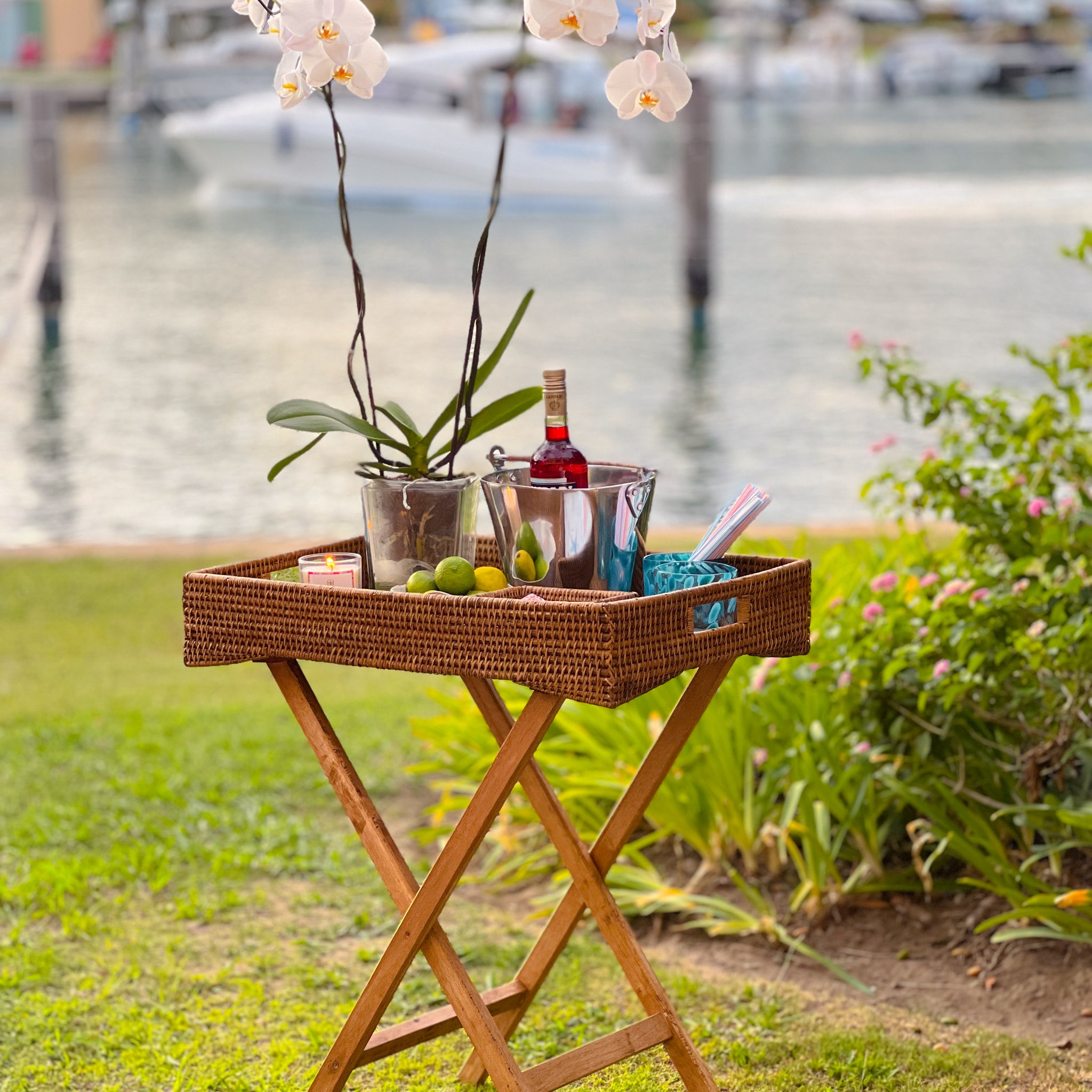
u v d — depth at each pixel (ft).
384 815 16.38
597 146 98.68
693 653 8.62
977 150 146.72
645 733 14.58
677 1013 11.94
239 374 50.62
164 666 21.94
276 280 71.97
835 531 26.89
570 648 8.18
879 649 13.09
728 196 108.37
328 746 9.45
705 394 47.65
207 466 38.52
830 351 54.39
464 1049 11.45
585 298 67.77
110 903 13.98
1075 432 13.93
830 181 118.11
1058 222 89.81
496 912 14.14
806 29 292.81
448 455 9.82
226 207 99.30
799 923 13.32
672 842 14.99
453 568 9.02
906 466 14.87
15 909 13.83
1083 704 12.59
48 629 23.53
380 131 96.12
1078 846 12.87
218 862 14.62
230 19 163.12
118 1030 11.63
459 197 98.58
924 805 12.98
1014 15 312.09
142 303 65.67
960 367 50.16
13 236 78.02
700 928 13.62
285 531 31.96
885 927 13.14
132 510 34.06
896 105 243.81
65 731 18.51
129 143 153.69
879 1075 10.88
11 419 44.57
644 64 8.93
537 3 8.47
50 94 60.54
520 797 15.43
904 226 90.48
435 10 197.26
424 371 50.67
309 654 9.07
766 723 14.16
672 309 64.64
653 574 9.25
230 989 12.44
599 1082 10.89
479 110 98.48
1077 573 13.15
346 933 13.53
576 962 12.96
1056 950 12.28
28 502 34.81
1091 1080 10.68
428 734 16.21
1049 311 61.00
